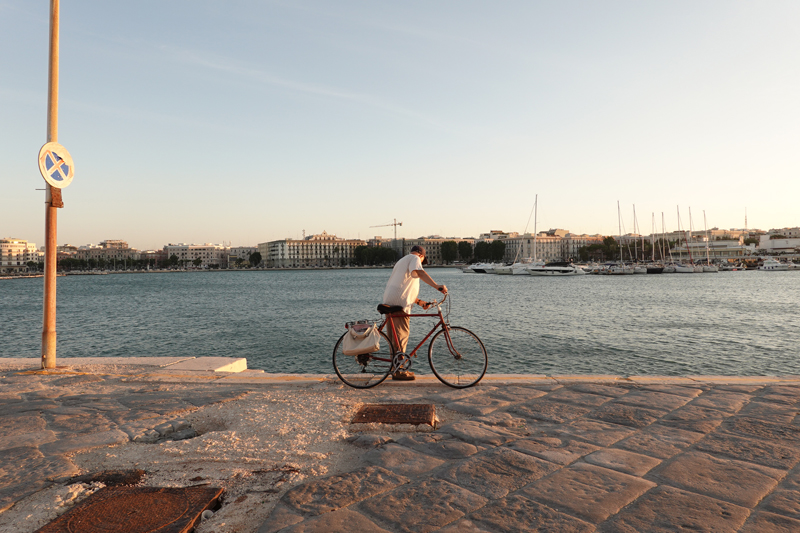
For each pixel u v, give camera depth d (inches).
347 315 1398.9
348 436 167.8
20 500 126.3
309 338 976.3
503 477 133.5
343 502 120.4
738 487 125.6
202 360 321.7
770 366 706.2
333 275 6107.3
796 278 3777.1
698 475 132.8
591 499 120.6
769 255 6437.0
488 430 169.9
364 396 221.0
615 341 901.8
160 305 1836.9
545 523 109.8
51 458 153.4
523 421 181.2
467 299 1886.1
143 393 232.8
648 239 7052.2
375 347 235.9
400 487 128.3
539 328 1063.6
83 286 3801.7
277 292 2630.4
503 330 1034.1
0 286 4254.4
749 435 161.5
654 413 186.4
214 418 191.8
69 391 239.5
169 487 131.6
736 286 2758.4
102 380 263.4
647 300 1808.6
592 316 1283.2
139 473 142.6
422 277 237.9
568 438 162.7
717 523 108.8
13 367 302.2
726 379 233.6
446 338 239.5
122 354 840.9
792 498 119.2
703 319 1215.6
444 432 169.5
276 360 778.8
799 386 219.9
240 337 998.4
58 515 118.2
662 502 118.5
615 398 207.8
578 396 211.9
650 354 786.8
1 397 228.5
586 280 3631.9
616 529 107.1
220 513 119.3
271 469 144.7
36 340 1042.1
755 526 107.3
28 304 2076.8
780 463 139.5
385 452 151.6
